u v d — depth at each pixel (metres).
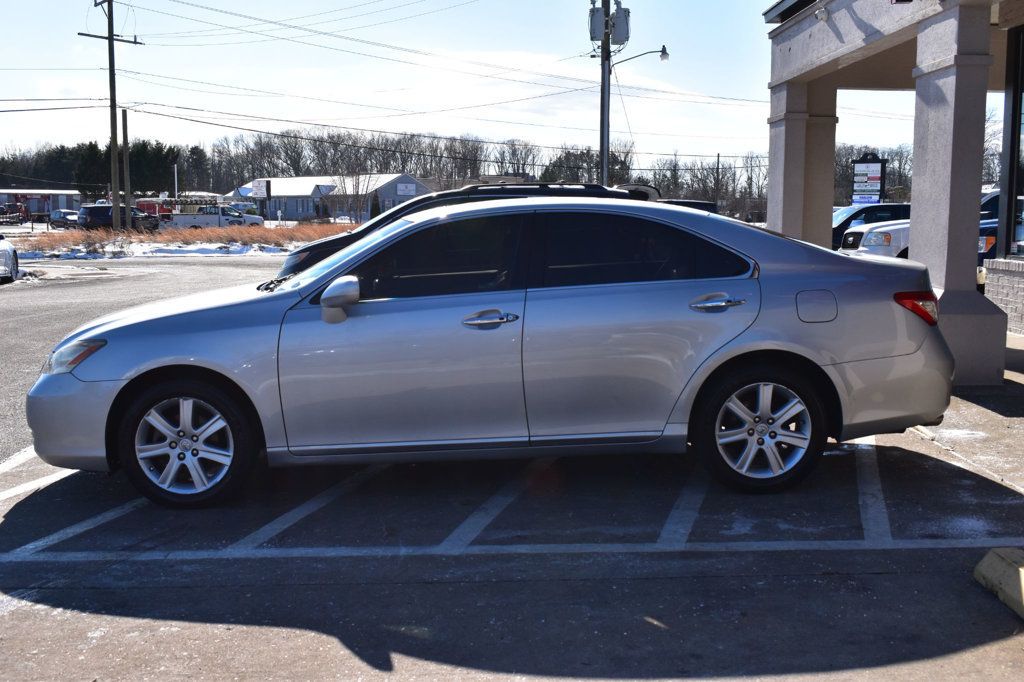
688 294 5.38
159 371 5.46
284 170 133.00
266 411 5.36
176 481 5.57
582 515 5.32
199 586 4.44
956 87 8.06
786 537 4.88
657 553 4.70
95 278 24.83
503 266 5.44
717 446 5.45
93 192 99.94
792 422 5.54
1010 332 11.02
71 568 4.71
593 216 5.50
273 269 29.38
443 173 105.69
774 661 3.57
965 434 6.87
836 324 5.39
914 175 8.81
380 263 5.47
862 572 4.40
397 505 5.59
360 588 4.37
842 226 21.30
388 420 5.38
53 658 3.74
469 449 5.41
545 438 5.40
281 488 6.00
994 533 4.88
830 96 14.17
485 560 4.68
